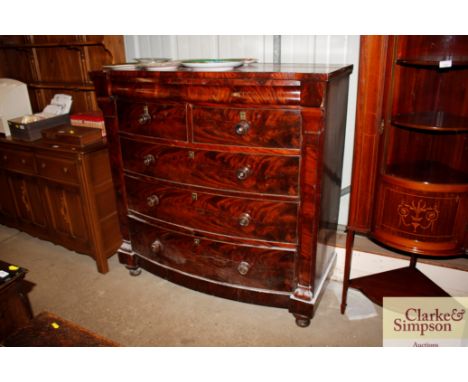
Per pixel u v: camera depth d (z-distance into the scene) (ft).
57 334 4.33
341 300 6.75
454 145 5.86
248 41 7.38
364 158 5.48
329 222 6.44
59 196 7.86
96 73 6.31
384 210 5.57
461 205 5.11
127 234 7.55
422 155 6.25
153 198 6.57
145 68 6.04
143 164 6.49
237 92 5.18
